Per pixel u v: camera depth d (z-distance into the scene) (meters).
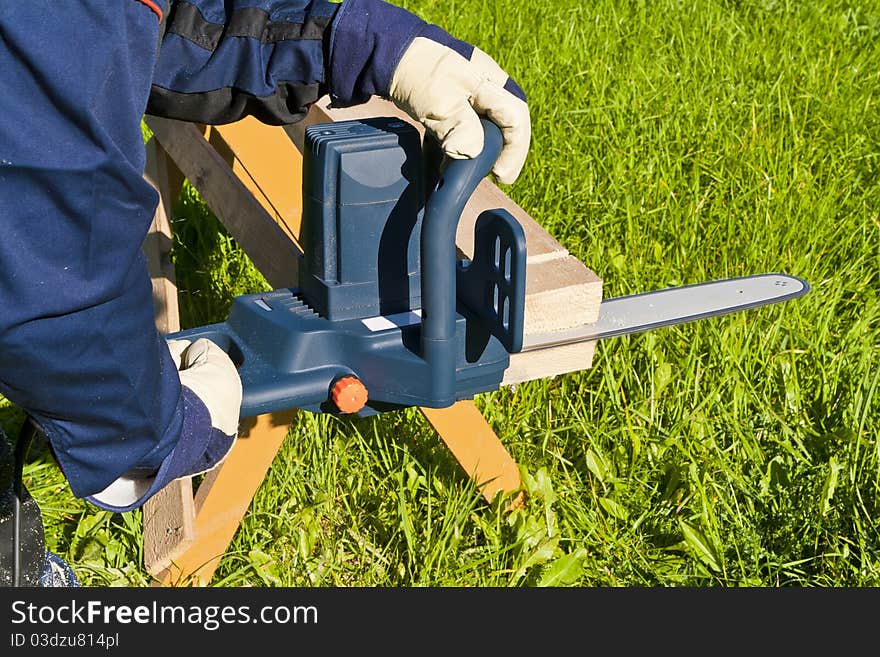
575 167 3.54
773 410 2.59
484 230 1.48
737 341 2.69
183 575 2.15
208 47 1.43
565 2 4.90
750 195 3.37
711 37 4.61
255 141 2.32
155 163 2.86
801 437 2.47
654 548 2.29
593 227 3.16
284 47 1.46
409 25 1.45
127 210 1.12
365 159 1.51
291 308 1.63
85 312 1.13
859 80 4.22
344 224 1.54
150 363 1.24
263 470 2.09
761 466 2.42
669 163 3.52
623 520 2.32
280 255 2.14
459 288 1.59
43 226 1.08
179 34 1.42
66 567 1.85
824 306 2.86
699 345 2.72
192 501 2.14
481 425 2.20
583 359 1.94
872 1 5.06
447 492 2.34
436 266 1.42
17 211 1.06
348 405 1.52
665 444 2.43
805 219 3.19
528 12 4.75
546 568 2.17
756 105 3.90
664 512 2.35
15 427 2.55
